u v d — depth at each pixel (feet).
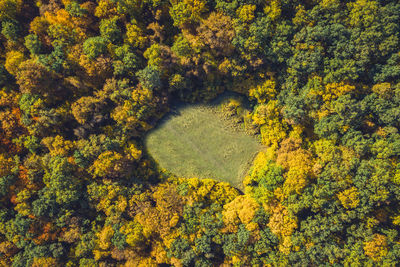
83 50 160.66
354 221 154.40
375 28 141.08
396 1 140.46
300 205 153.17
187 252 165.89
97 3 164.96
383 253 145.07
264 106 170.71
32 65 152.56
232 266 169.37
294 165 154.61
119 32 165.17
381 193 143.23
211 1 157.99
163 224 166.91
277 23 154.61
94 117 169.78
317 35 146.92
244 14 149.18
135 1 158.10
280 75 167.63
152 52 161.58
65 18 160.25
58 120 166.71
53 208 169.27
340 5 147.84
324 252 153.28
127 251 169.68
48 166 165.07
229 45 161.79
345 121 150.41
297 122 161.79
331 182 149.89
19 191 164.76
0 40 163.43
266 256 164.45
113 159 166.71
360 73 148.05
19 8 161.58
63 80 167.12
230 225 165.27
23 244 164.86
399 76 146.10
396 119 146.82
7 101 161.38
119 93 166.81
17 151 167.22
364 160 148.77
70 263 170.40
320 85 153.07
